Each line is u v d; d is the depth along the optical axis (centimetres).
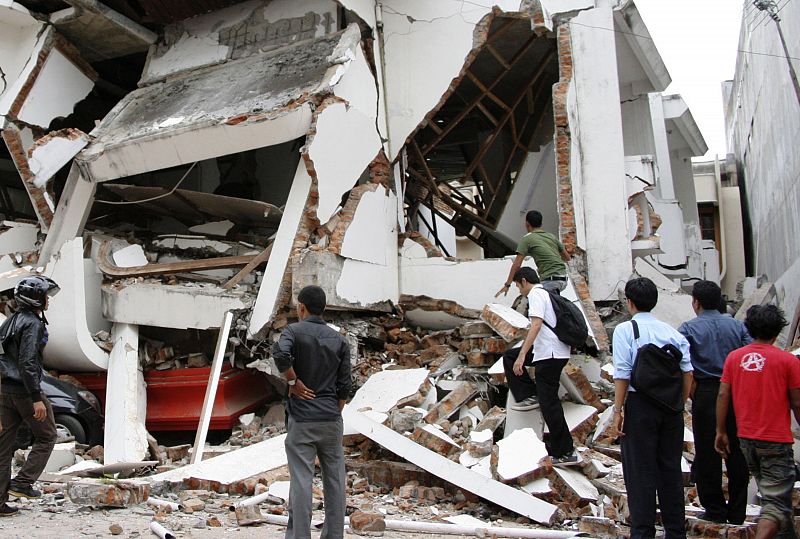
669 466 442
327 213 927
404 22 1096
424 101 1080
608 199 1020
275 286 888
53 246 1010
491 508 571
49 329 886
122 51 1193
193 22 1141
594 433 698
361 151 1002
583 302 944
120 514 529
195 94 1036
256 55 1066
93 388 918
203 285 941
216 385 838
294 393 418
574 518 541
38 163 975
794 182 1420
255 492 600
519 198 1311
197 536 471
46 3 1087
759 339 454
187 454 823
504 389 791
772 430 430
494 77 1309
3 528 469
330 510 418
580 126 1044
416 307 1065
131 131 1000
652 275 1248
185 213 1137
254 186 1292
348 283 943
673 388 438
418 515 548
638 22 1140
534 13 1055
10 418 512
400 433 644
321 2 1044
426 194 1298
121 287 920
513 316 784
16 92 1049
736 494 495
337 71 937
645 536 427
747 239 2384
